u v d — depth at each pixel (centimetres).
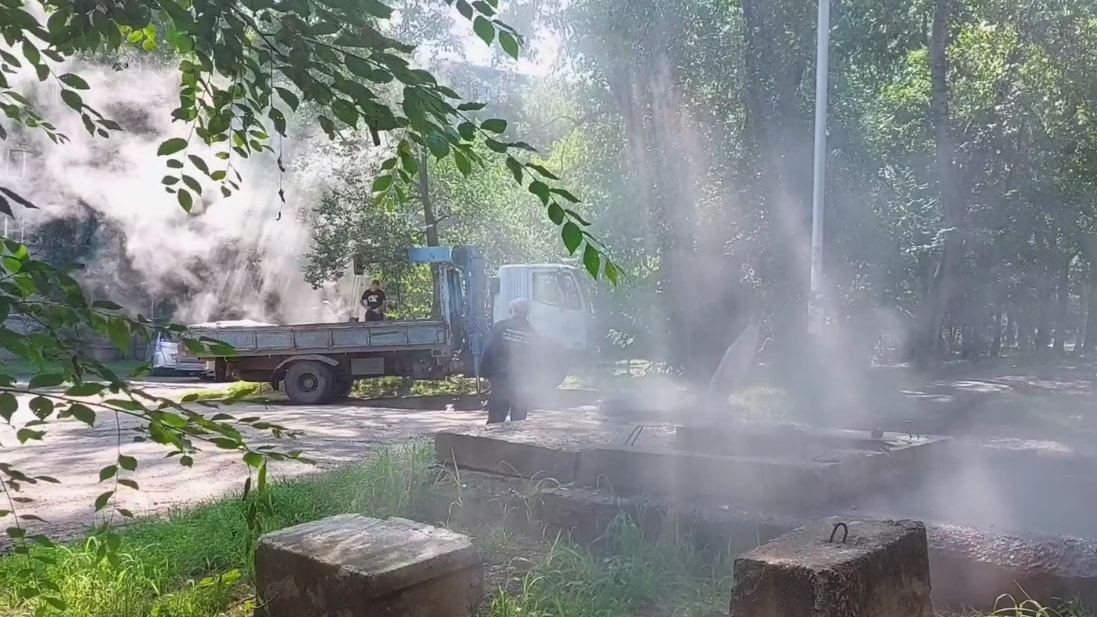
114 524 668
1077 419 1163
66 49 283
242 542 541
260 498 311
